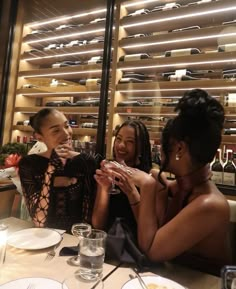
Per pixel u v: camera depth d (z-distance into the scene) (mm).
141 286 767
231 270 739
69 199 1376
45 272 831
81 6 2596
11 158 1555
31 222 1304
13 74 2854
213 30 2039
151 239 939
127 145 1371
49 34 2781
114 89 2359
